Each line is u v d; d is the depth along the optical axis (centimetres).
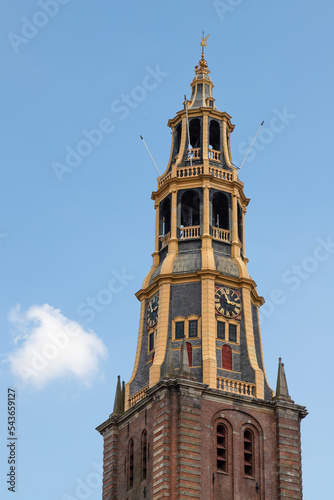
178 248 11969
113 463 11356
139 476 10856
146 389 11206
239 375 11288
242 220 12450
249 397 10988
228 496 10469
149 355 11631
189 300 11544
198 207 12519
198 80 13175
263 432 10931
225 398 10875
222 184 12300
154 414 10750
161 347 11312
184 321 11431
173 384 10688
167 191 12375
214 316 11412
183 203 12488
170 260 11838
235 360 11356
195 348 11250
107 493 11244
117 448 11450
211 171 12319
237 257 11981
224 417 10800
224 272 11750
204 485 10362
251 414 10956
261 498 10619
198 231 12006
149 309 11894
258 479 10706
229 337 11438
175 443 10450
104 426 11612
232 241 12075
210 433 10625
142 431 11019
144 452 10912
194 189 12200
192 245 11938
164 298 11612
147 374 11556
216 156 12588
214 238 11981
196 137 12912
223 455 10688
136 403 11181
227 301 11594
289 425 11031
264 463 10781
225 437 10744
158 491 10244
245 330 11525
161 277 11731
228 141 12888
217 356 11244
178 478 10262
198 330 11344
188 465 10325
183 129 12719
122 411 11650
